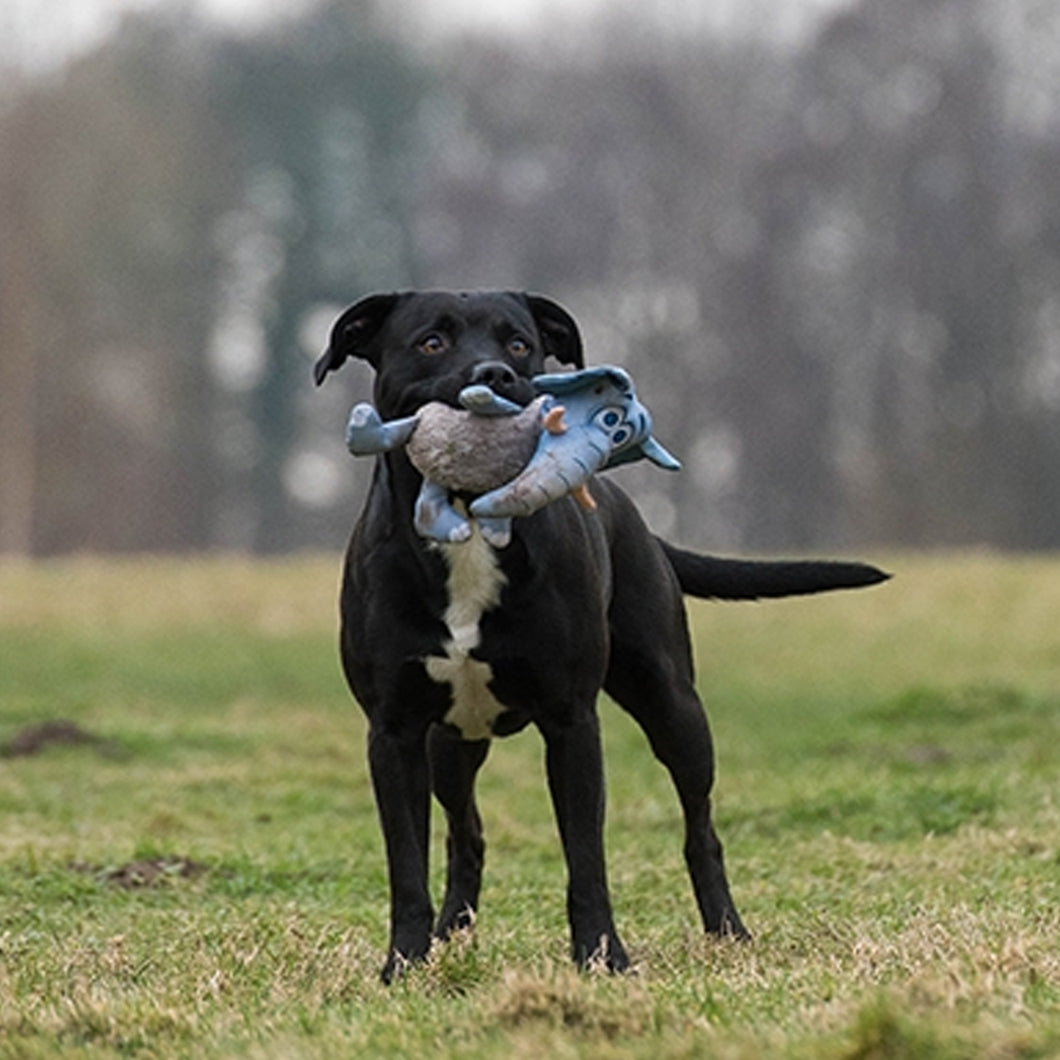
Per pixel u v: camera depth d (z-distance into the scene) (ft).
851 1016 18.81
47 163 165.99
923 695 54.19
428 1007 20.92
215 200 189.37
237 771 46.47
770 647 70.85
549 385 23.16
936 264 167.43
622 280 182.70
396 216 213.25
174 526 186.39
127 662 67.67
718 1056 17.67
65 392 171.12
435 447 22.79
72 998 21.70
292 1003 21.72
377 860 34.76
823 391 176.14
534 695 23.86
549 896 31.63
